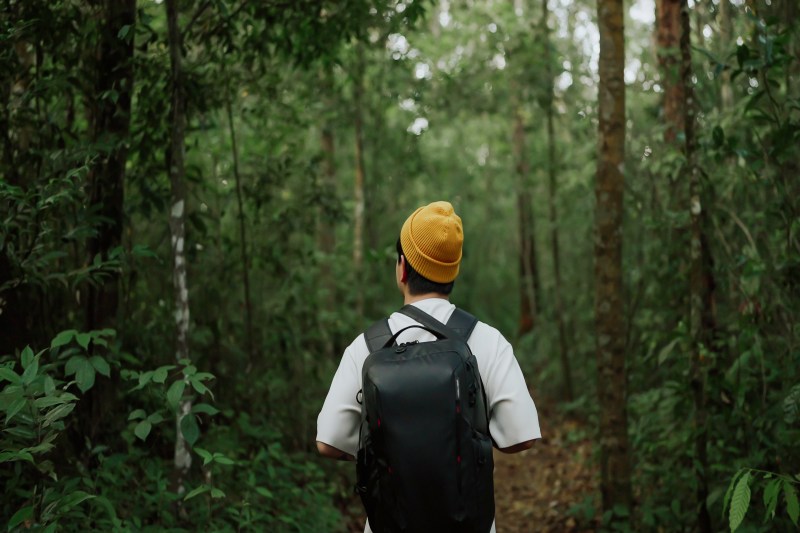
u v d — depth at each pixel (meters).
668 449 4.41
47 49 3.34
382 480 1.78
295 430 5.38
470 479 1.76
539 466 7.02
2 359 2.78
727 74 4.82
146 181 4.00
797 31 3.52
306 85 6.12
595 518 4.98
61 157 3.09
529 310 13.19
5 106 3.20
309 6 3.93
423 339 1.97
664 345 5.30
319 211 6.50
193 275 4.62
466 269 16.30
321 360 5.93
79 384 2.53
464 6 8.74
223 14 3.42
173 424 4.03
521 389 1.93
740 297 4.20
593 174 7.12
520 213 12.74
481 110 8.97
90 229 3.06
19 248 2.96
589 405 8.29
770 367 3.57
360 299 8.63
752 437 3.56
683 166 4.78
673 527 4.06
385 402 1.77
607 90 4.41
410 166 9.62
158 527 2.89
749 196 4.32
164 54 3.65
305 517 4.18
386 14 4.41
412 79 7.99
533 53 8.42
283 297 5.48
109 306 3.39
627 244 7.00
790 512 2.38
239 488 3.84
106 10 3.29
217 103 4.20
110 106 3.40
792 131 3.20
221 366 4.73
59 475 2.95
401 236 2.09
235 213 5.43
